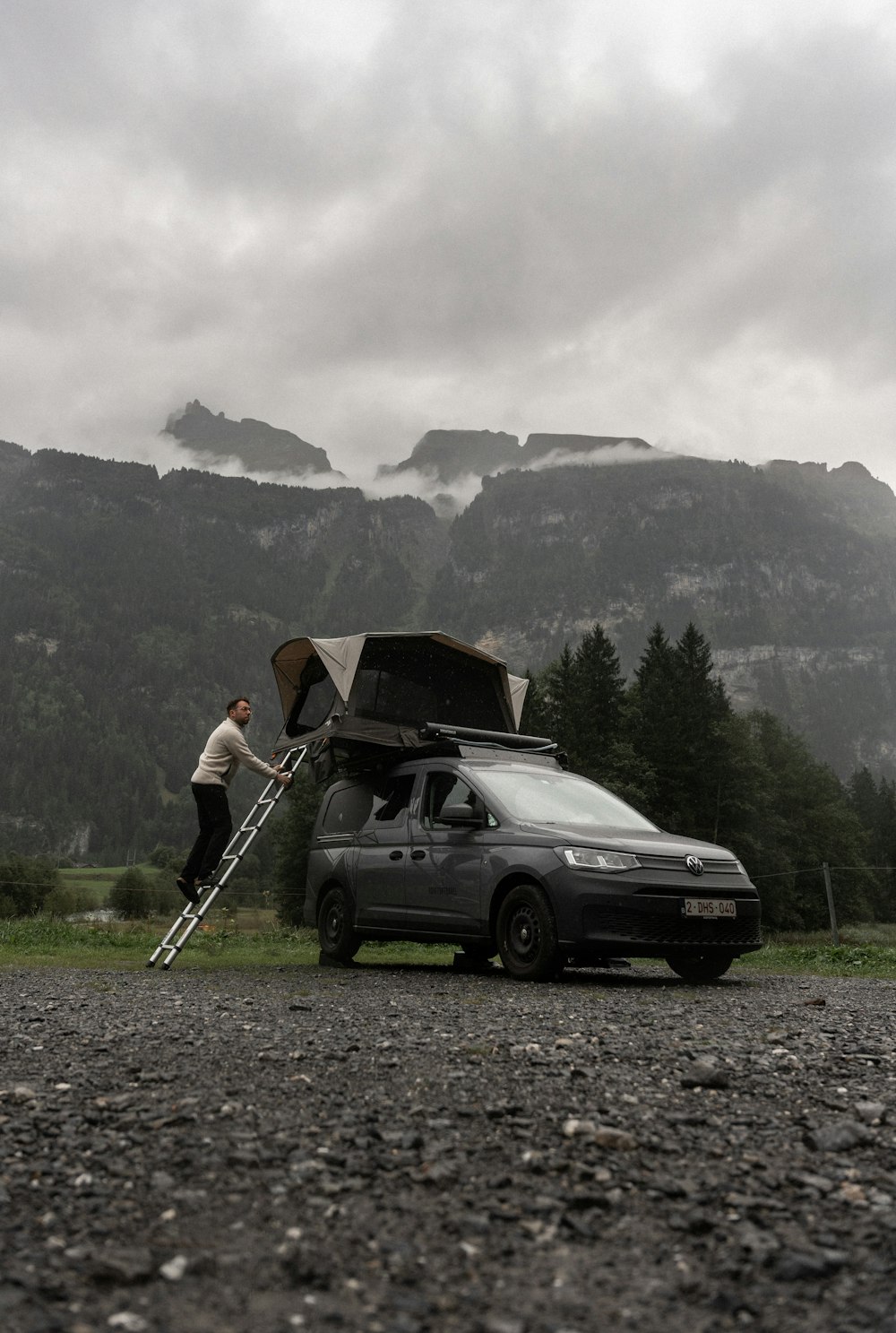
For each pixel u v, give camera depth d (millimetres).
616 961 9070
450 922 9703
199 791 11086
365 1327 2170
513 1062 4637
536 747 11891
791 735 77812
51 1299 2248
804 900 62875
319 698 11758
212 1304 2262
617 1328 2193
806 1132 3543
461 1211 2816
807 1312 2256
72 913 63344
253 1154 3225
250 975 9672
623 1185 3021
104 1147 3322
